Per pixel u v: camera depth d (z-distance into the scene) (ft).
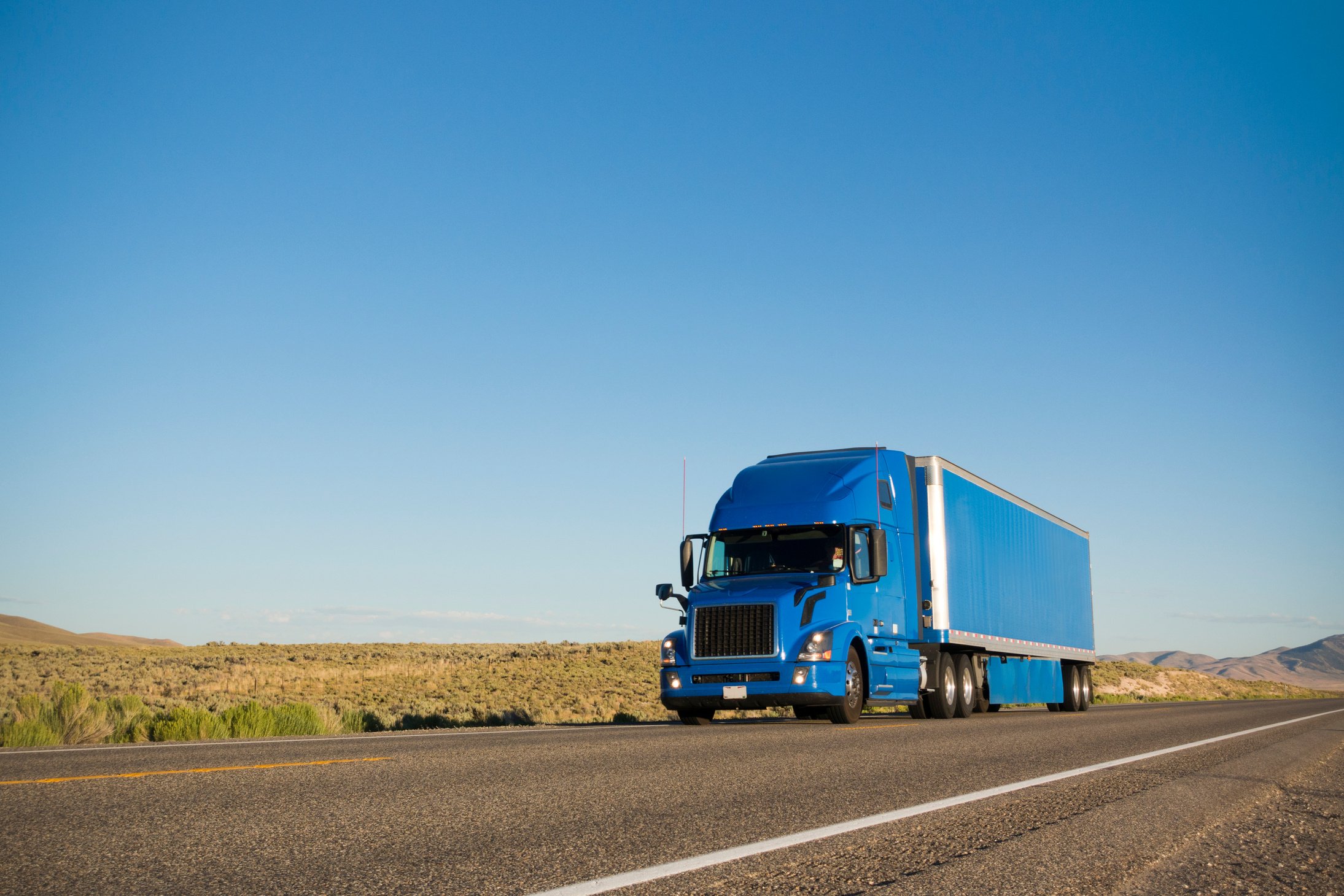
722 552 59.77
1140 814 23.06
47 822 20.25
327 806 22.45
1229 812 24.38
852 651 57.00
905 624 64.39
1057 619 92.79
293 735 48.91
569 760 32.09
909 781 27.89
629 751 35.88
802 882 15.75
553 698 132.16
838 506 59.06
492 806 22.65
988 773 29.99
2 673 170.40
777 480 61.52
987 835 19.86
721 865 16.76
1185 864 18.29
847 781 27.53
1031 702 87.10
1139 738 47.09
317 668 182.91
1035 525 88.22
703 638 55.26
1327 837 21.86
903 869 16.75
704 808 22.65
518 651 229.45
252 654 230.68
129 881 15.46
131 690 140.56
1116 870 17.22
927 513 67.41
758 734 46.26
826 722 60.54
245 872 16.08
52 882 15.38
